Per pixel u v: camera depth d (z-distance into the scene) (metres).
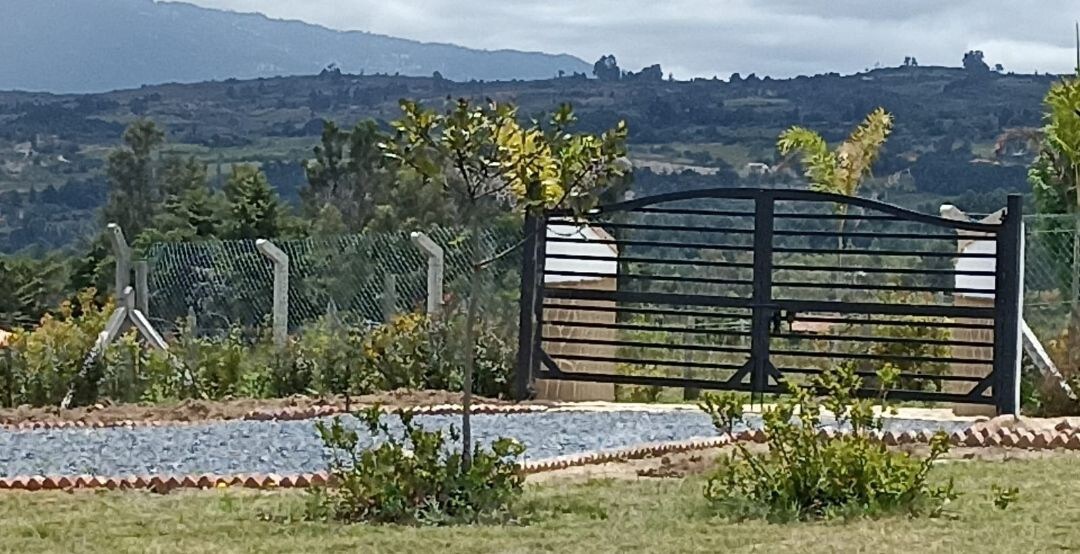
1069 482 9.20
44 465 10.52
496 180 8.20
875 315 14.27
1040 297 16.45
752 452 10.41
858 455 8.36
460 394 14.77
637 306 16.02
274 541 7.51
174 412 13.69
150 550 7.30
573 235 14.95
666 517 8.11
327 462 10.27
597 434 11.98
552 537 7.56
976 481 9.26
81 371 15.17
